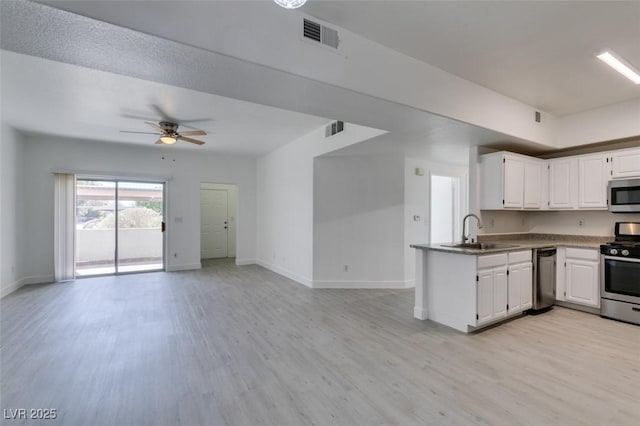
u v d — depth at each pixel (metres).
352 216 5.24
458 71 2.79
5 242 4.75
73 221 5.75
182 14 1.57
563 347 2.86
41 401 2.05
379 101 2.42
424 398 2.08
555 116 4.08
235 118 4.42
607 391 2.15
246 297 4.62
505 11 1.96
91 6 1.36
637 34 2.22
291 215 5.98
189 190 6.88
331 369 2.48
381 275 5.22
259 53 1.81
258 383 2.28
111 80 3.12
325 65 2.07
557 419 1.86
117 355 2.73
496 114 3.28
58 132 5.18
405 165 5.23
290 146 6.01
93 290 5.02
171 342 3.01
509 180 3.92
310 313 3.89
